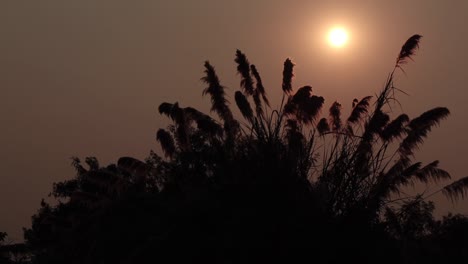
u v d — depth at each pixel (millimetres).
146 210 34969
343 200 35000
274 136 36344
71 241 37688
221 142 37281
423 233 42969
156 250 32844
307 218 33594
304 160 35594
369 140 36844
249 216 33156
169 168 38094
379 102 37750
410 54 38250
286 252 32938
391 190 35938
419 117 37250
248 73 39312
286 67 39844
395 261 34844
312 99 37250
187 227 33062
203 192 34312
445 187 36844
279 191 34000
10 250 52031
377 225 34938
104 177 37812
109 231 35000
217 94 38594
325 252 33250
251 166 35031
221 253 32719
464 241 43625
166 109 38562
